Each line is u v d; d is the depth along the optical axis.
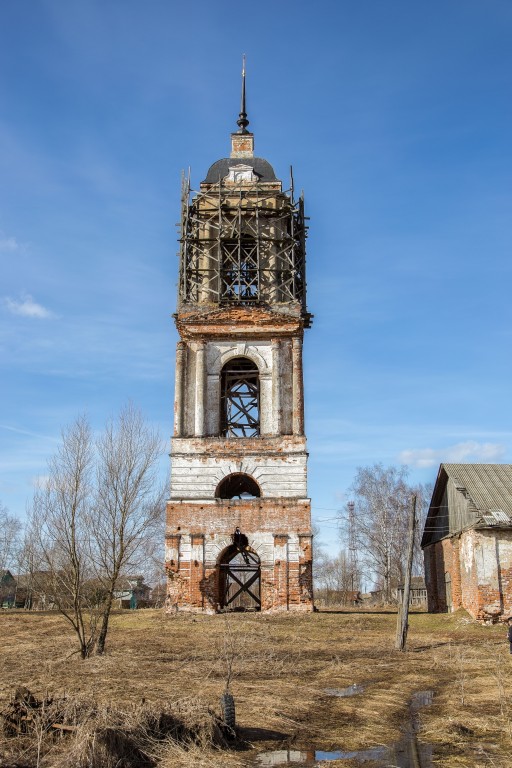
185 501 33.69
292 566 32.94
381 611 41.53
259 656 21.30
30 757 10.01
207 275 37.19
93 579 22.45
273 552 33.06
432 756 10.78
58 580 21.47
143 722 11.10
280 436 34.44
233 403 37.34
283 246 37.78
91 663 19.28
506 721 12.81
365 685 16.95
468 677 17.75
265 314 35.78
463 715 13.29
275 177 39.91
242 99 41.84
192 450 34.38
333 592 77.38
